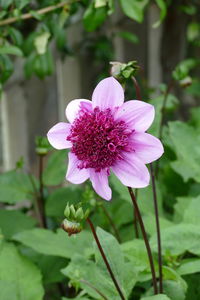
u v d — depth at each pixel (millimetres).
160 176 931
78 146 569
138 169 563
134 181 564
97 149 565
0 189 867
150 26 1460
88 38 1440
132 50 1606
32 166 1474
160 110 901
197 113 1074
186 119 1423
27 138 1344
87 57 1466
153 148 559
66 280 853
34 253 822
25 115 1319
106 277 623
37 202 879
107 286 625
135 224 757
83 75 1479
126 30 1597
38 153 824
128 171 565
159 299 563
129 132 562
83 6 972
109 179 823
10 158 1350
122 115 568
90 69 1489
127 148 563
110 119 568
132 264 655
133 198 581
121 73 630
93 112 577
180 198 825
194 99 1433
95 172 574
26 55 943
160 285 632
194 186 914
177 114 1411
